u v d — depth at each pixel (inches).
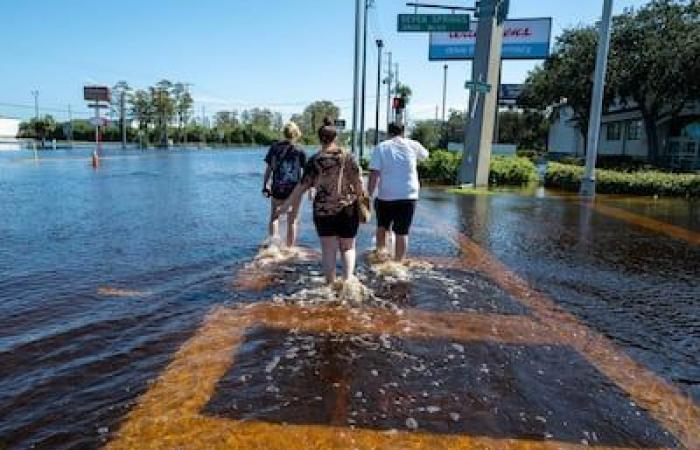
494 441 124.6
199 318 200.2
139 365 161.0
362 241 354.6
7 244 335.0
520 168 876.0
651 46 1151.6
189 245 331.9
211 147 4606.3
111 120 4168.3
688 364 171.9
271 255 300.7
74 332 187.0
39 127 3973.9
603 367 167.2
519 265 301.3
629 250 351.6
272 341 178.5
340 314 205.6
